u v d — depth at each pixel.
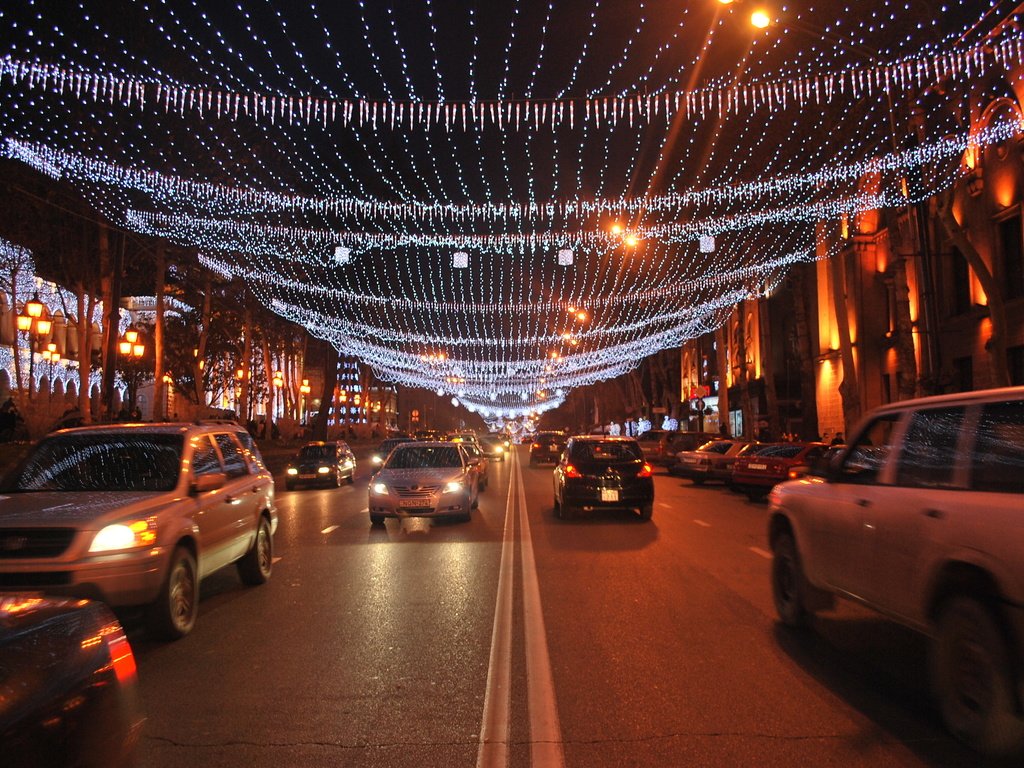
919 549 5.32
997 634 4.54
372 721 5.23
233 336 50.22
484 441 53.81
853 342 33.69
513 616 8.06
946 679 4.99
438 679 6.09
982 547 4.70
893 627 7.64
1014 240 23.47
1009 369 23.83
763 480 20.03
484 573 10.48
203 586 9.94
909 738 4.91
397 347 62.62
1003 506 4.69
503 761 4.59
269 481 10.52
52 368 41.66
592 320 52.22
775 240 36.09
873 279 32.91
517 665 6.43
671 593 9.15
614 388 94.25
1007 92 22.75
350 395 77.25
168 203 25.80
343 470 29.02
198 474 8.48
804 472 7.32
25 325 27.88
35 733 2.70
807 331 33.19
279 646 7.07
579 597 8.95
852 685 5.92
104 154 21.39
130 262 29.22
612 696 5.70
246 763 4.57
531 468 40.22
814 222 34.84
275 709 5.47
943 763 4.54
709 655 6.70
